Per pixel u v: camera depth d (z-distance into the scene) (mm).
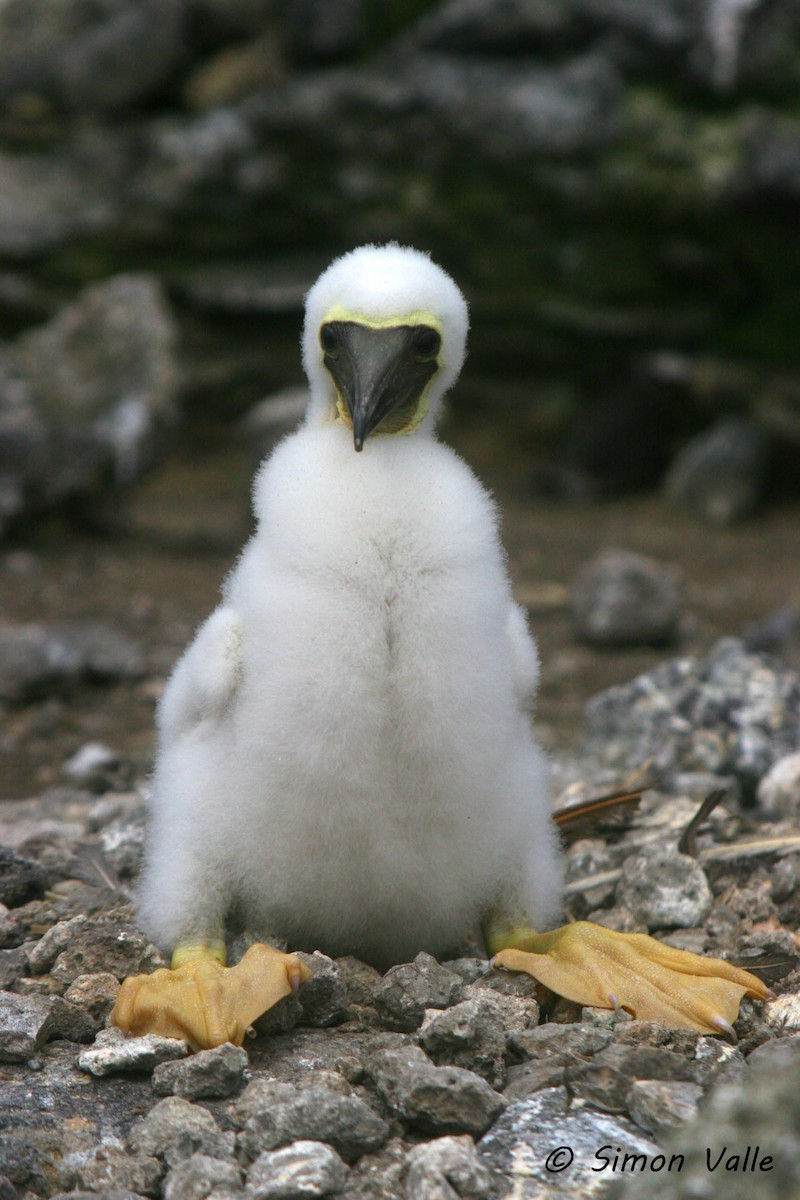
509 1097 6254
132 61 28500
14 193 27875
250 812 7184
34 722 15055
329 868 7215
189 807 7422
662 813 10023
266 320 28812
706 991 7125
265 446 24984
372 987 7324
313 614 6949
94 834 10430
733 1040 6922
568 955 7340
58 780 13430
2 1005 6883
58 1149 5918
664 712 12062
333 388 8047
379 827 7078
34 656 15797
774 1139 4566
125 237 28141
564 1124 6016
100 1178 5695
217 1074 6312
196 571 21828
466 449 29250
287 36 28734
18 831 10641
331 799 6996
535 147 26500
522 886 7754
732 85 26031
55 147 28391
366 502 7086
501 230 27641
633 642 18109
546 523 25453
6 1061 6660
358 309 7684
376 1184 5715
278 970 6852
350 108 27219
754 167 25516
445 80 26828
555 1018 7207
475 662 7035
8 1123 6105
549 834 7984
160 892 7527
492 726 7105
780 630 16938
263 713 7008
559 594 20719
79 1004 7098
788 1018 7148
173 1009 6746
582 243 27484
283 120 27453
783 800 10906
